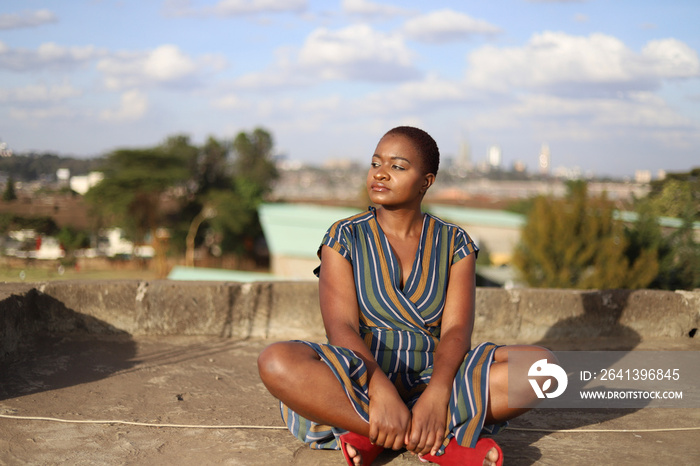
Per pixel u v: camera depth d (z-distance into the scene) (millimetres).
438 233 2469
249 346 4109
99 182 53000
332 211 33594
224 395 3141
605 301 4582
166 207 59750
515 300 4512
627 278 11961
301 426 2309
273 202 69562
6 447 2387
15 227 46625
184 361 3723
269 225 31484
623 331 4613
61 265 48125
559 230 15156
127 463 2268
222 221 57969
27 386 3160
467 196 51969
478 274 23766
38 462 2258
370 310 2328
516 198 36875
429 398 2076
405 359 2273
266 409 2939
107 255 59500
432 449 2082
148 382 3309
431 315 2354
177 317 4289
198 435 2576
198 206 59969
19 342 3799
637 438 2592
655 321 4633
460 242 2477
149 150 56125
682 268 10961
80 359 3672
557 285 14875
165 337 4238
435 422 2047
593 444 2516
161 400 3033
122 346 3988
